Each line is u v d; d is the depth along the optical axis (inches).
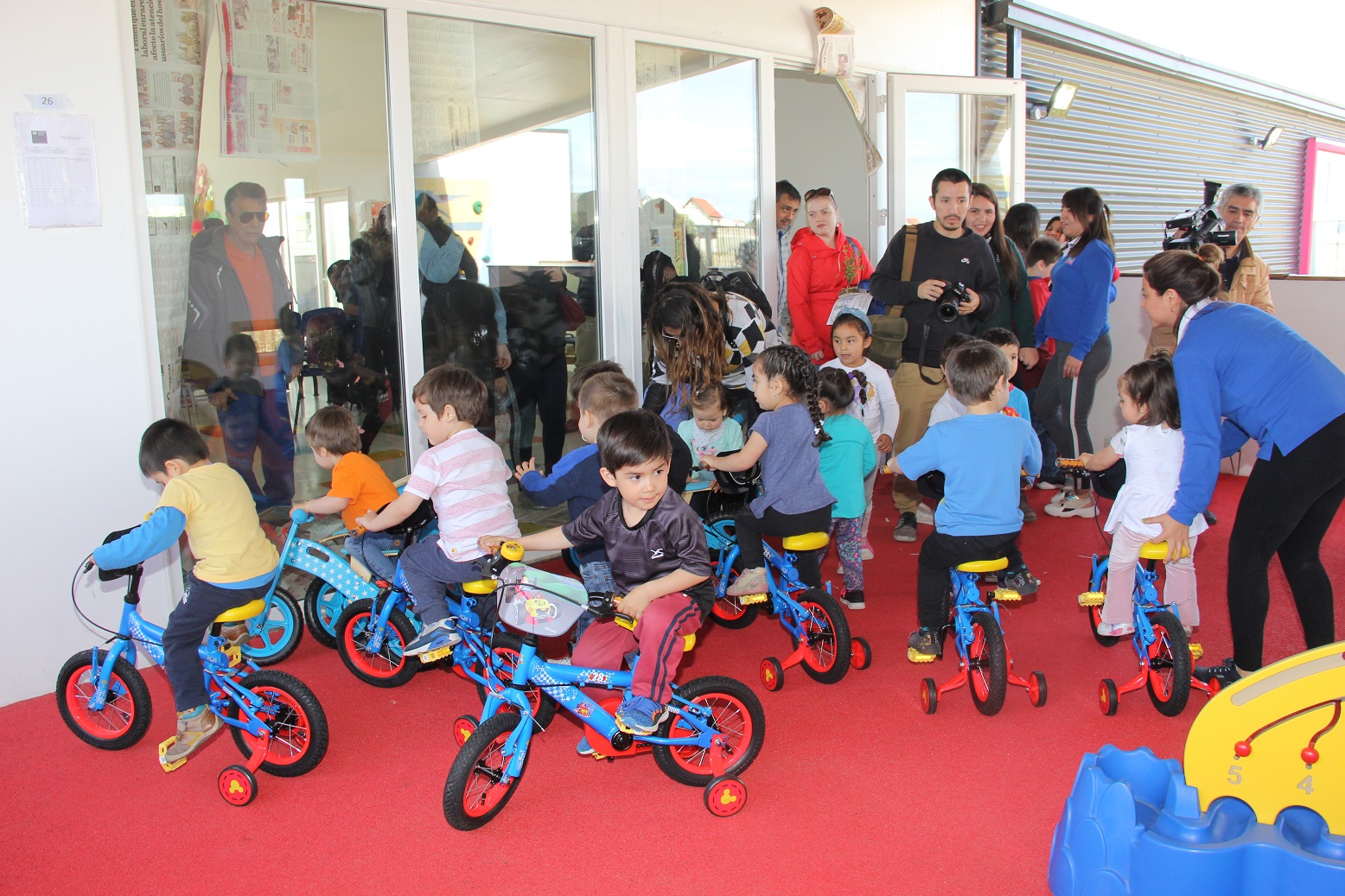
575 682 100.9
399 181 163.5
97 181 130.6
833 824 100.0
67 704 119.7
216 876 93.8
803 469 132.7
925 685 123.3
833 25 214.1
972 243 188.1
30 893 91.9
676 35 193.3
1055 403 213.9
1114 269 211.9
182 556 145.8
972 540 122.5
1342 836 80.6
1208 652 142.0
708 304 151.1
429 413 124.0
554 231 184.5
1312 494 111.0
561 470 132.5
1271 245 499.8
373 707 129.3
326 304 160.4
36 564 132.0
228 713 111.1
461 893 90.3
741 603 150.0
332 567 132.0
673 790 108.0
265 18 148.6
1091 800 84.4
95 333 132.7
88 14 127.9
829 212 203.9
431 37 164.6
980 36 288.0
